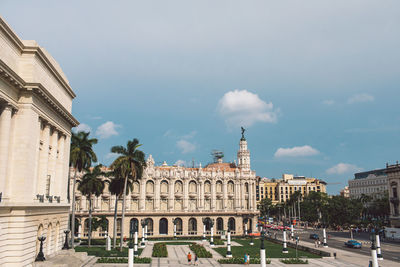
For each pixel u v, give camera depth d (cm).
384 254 7100
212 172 12081
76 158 6875
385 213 15638
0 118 4044
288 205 18412
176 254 6975
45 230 4838
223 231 11212
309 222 18000
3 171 3981
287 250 7325
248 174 12469
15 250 3978
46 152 4991
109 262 5578
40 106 4644
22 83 4216
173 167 12044
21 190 4153
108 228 10600
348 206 14050
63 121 5806
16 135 4250
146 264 5600
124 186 6925
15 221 4038
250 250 7656
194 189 11881
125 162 6856
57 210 5409
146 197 11269
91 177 7819
